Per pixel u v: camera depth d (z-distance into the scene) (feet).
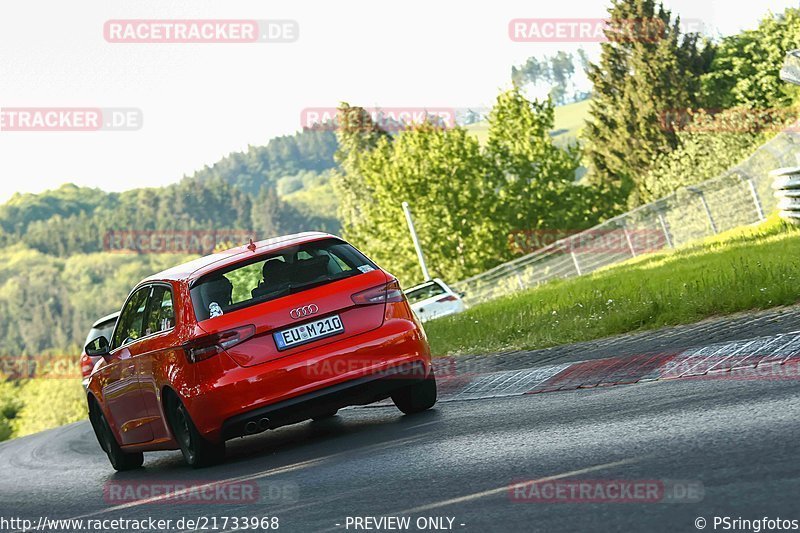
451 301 275.18
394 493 67.87
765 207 331.77
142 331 103.50
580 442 71.20
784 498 48.44
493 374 118.21
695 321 121.29
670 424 70.33
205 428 93.30
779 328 97.09
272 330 92.48
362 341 93.91
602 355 110.93
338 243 99.45
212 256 103.60
